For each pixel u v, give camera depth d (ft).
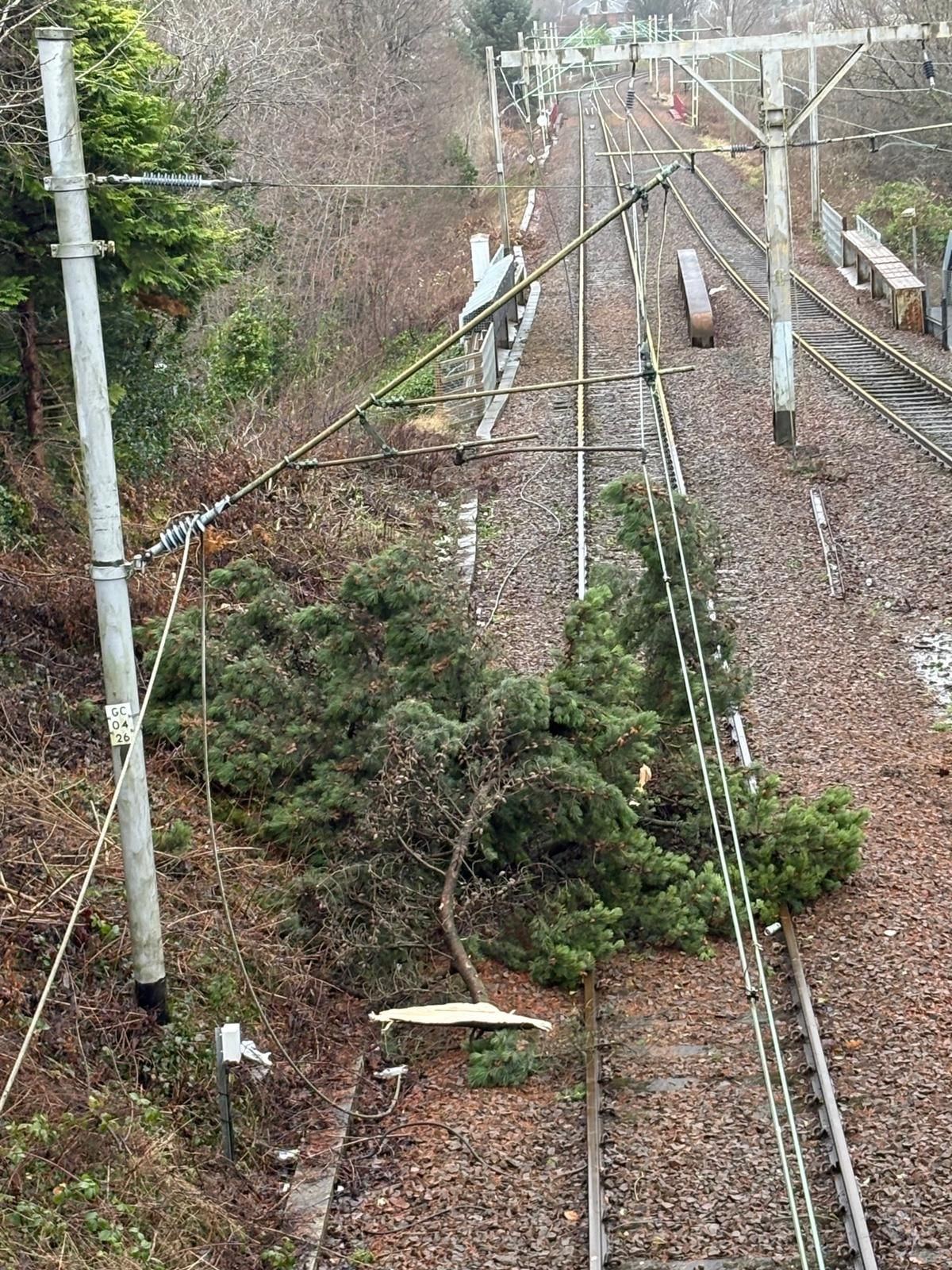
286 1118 30.27
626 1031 32.17
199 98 77.77
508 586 61.21
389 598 38.86
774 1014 32.12
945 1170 25.96
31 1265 22.00
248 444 63.31
